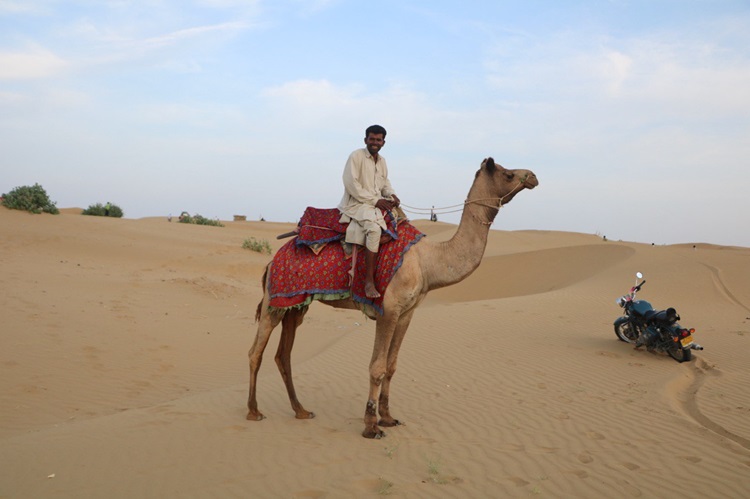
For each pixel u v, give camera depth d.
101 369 11.78
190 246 35.16
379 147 7.44
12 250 26.09
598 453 6.73
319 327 18.53
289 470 6.11
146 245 32.78
